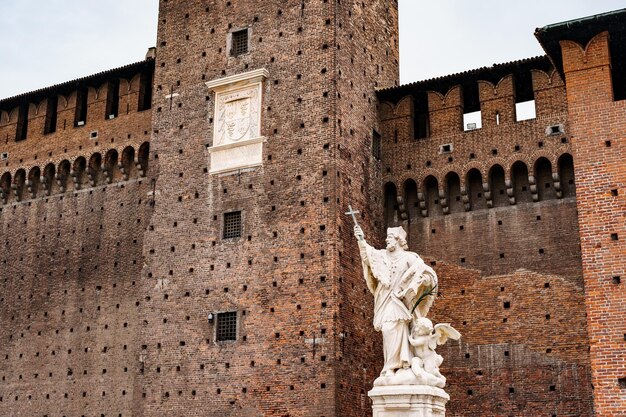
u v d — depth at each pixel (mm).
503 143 43562
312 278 40188
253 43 45812
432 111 46000
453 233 44094
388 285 27594
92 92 52969
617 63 36438
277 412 38969
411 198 45719
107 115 52000
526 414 39688
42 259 52188
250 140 43844
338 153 42000
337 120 42469
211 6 47875
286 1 45625
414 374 26047
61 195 52812
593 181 32375
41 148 53719
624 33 34156
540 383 39750
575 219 41219
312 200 41438
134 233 49094
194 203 44656
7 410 50156
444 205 44469
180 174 45594
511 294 41688
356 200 43094
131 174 50406
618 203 31672
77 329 49375
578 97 33656
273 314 40562
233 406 40094
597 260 31391
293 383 39000
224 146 44625
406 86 46438
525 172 43188
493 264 42594
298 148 42625
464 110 49156
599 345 30469
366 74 46656
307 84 43469
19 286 52500
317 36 44094
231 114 45062
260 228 42344
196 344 42031
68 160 52469
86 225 51156
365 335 41750
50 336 50219
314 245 40625
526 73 44938
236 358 40750
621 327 30281
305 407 38375
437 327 27406
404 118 46688
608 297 30797
